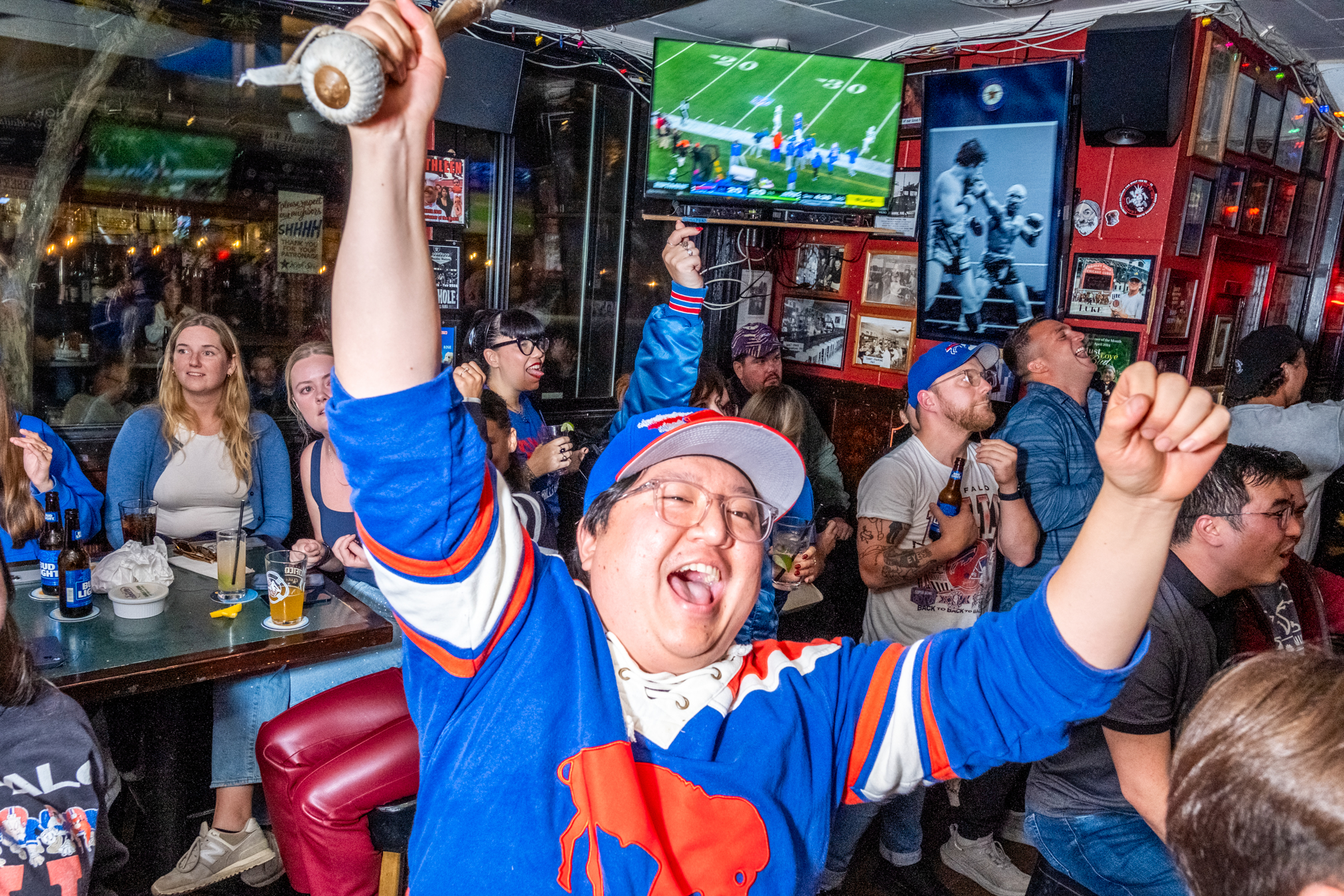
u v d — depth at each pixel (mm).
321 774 1511
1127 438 716
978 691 896
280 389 3736
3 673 1102
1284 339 3215
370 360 704
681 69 3844
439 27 690
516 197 4160
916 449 2492
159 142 3312
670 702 890
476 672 838
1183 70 3365
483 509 799
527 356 2982
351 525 2793
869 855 2723
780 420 2949
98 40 3105
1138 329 3799
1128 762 1446
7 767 1104
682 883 796
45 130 3084
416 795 1549
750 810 844
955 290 4199
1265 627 1878
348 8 3541
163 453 2836
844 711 981
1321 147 4801
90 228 3242
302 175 3656
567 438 2635
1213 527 1498
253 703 2285
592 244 4453
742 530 961
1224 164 3980
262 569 2512
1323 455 3027
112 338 3344
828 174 4105
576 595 929
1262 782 612
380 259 682
